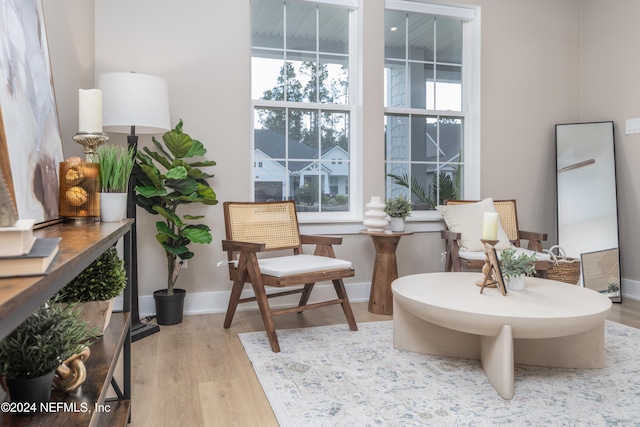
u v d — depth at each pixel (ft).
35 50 4.74
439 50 12.65
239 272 8.36
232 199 10.32
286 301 10.86
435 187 12.61
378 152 11.51
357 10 11.61
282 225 10.02
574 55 13.24
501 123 12.63
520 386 6.02
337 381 6.17
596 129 12.29
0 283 1.62
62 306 4.52
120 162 5.10
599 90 12.75
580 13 13.29
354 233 11.26
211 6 10.13
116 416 4.57
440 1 12.07
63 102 7.09
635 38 11.73
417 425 4.95
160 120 8.32
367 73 11.40
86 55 8.66
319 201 11.55
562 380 6.23
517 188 12.78
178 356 7.22
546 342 6.75
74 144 7.68
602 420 5.05
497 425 4.95
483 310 5.82
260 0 11.07
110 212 4.93
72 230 3.88
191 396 5.72
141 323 8.62
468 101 12.78
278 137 11.22
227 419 5.12
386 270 10.08
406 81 12.34
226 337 8.27
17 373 2.97
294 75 11.36
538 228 12.95
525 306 6.03
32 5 4.74
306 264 8.25
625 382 6.15
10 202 1.80
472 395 5.73
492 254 6.79
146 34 9.69
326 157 11.62
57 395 3.31
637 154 11.71
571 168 12.55
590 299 6.46
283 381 6.16
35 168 4.27
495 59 12.55
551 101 13.07
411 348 7.43
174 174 8.26
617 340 8.01
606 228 11.85
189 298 10.03
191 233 8.84
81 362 3.41
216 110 10.18
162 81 8.45
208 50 10.11
